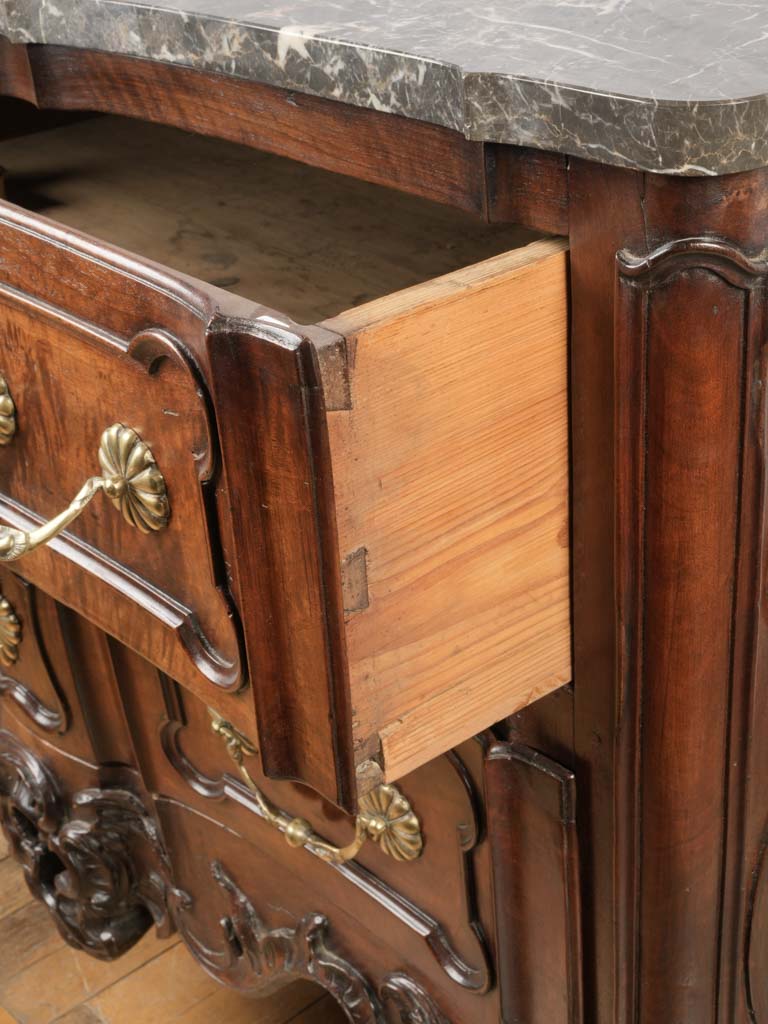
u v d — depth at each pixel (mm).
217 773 1237
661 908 971
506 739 991
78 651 1289
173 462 839
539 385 845
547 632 913
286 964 1253
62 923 1483
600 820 965
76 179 1297
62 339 872
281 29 858
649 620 886
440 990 1127
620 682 905
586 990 1040
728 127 740
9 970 1528
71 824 1398
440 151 838
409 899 1112
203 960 1369
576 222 812
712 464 841
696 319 803
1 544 849
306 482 763
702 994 1017
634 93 745
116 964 1530
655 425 833
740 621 896
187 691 1202
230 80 917
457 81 796
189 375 793
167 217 1219
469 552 850
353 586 796
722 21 845
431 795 1044
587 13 875
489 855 1027
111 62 982
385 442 786
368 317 768
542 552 890
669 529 857
